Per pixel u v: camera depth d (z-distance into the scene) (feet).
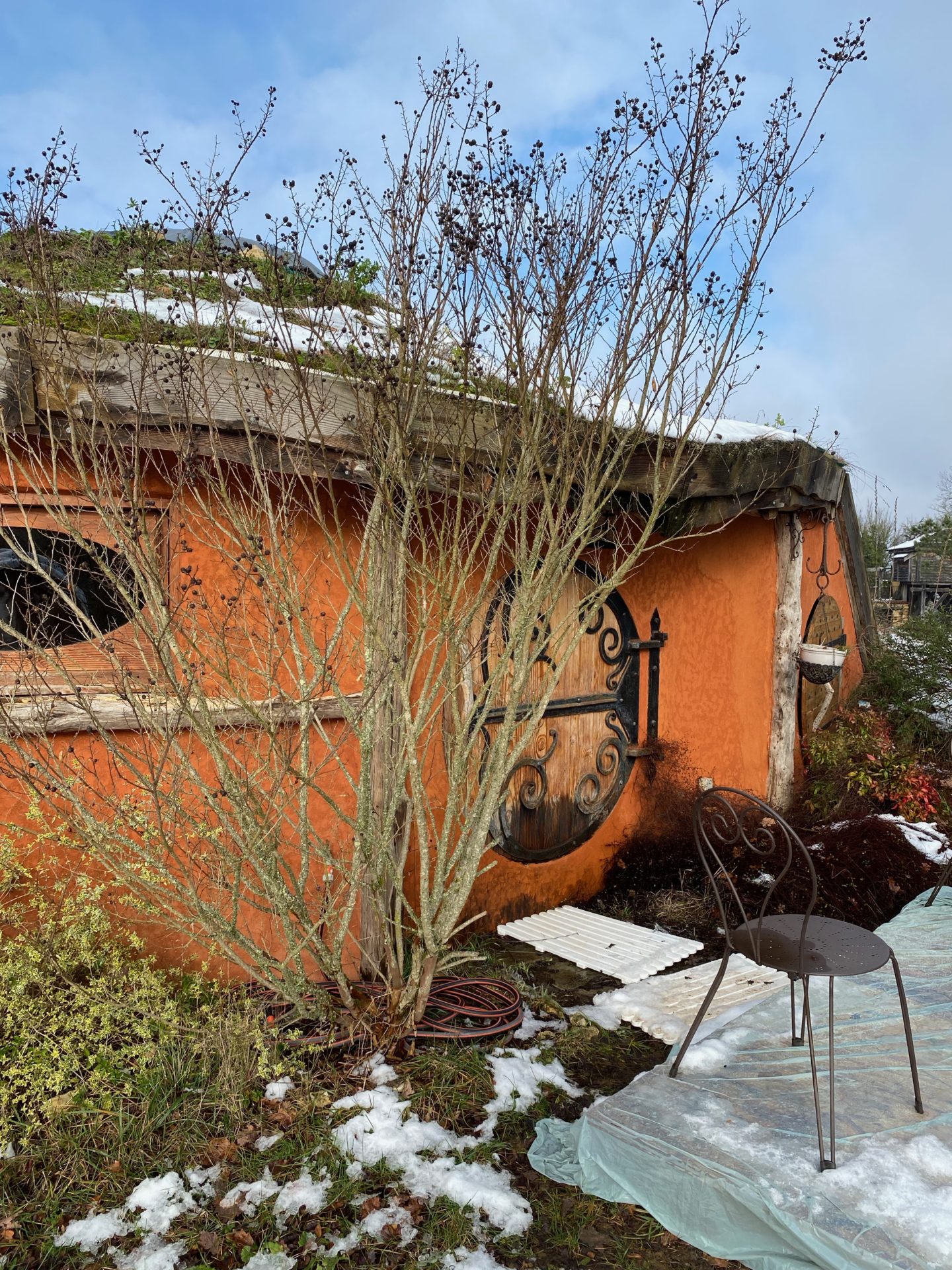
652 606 19.20
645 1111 9.43
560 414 10.93
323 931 12.35
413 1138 9.39
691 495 15.52
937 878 19.21
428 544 12.70
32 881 10.12
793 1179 8.09
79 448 9.77
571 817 17.66
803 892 17.93
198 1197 8.43
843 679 27.94
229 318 10.16
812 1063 8.68
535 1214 8.53
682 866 19.39
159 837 10.06
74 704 9.50
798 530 22.48
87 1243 7.83
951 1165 8.33
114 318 10.53
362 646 11.01
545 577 10.65
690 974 14.28
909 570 46.96
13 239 9.63
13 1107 9.20
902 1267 7.02
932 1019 11.53
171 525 10.97
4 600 10.69
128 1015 10.00
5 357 8.93
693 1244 8.10
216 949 11.38
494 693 10.92
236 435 10.36
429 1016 11.78
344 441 10.75
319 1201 8.43
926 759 26.00
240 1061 10.03
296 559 11.92
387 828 10.91
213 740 9.70
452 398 10.62
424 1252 7.95
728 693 21.29
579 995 13.52
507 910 16.52
